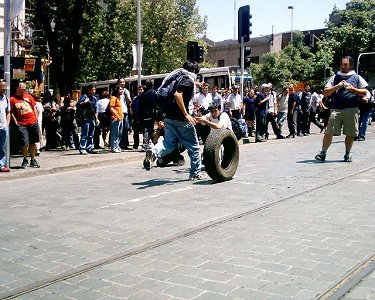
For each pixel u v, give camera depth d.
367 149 12.19
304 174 8.35
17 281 3.81
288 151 12.47
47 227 5.45
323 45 46.59
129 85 30.50
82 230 5.27
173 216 5.73
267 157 11.25
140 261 4.17
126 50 39.72
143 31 40.59
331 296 3.27
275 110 17.41
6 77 10.06
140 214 5.90
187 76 7.81
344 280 3.57
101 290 3.55
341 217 5.40
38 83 18.73
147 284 3.63
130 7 39.78
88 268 4.02
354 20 48.78
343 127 9.69
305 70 45.88
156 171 9.82
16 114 10.27
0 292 3.58
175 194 7.10
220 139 7.79
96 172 10.27
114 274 3.88
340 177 7.89
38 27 24.92
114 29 35.56
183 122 7.98
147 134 13.48
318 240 4.56
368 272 3.71
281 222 5.26
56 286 3.67
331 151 11.90
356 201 6.16
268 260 4.04
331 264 3.90
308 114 18.53
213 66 52.28
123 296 3.42
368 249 4.26
